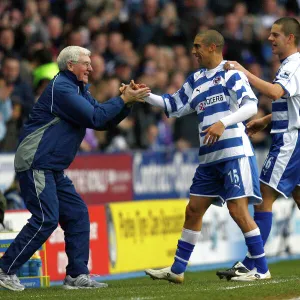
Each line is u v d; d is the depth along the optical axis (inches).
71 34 2084.2
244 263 1179.3
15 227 1395.2
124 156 1961.1
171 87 2257.6
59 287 1179.3
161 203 1747.0
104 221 1615.4
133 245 1667.1
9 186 1660.9
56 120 1122.7
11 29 2005.4
